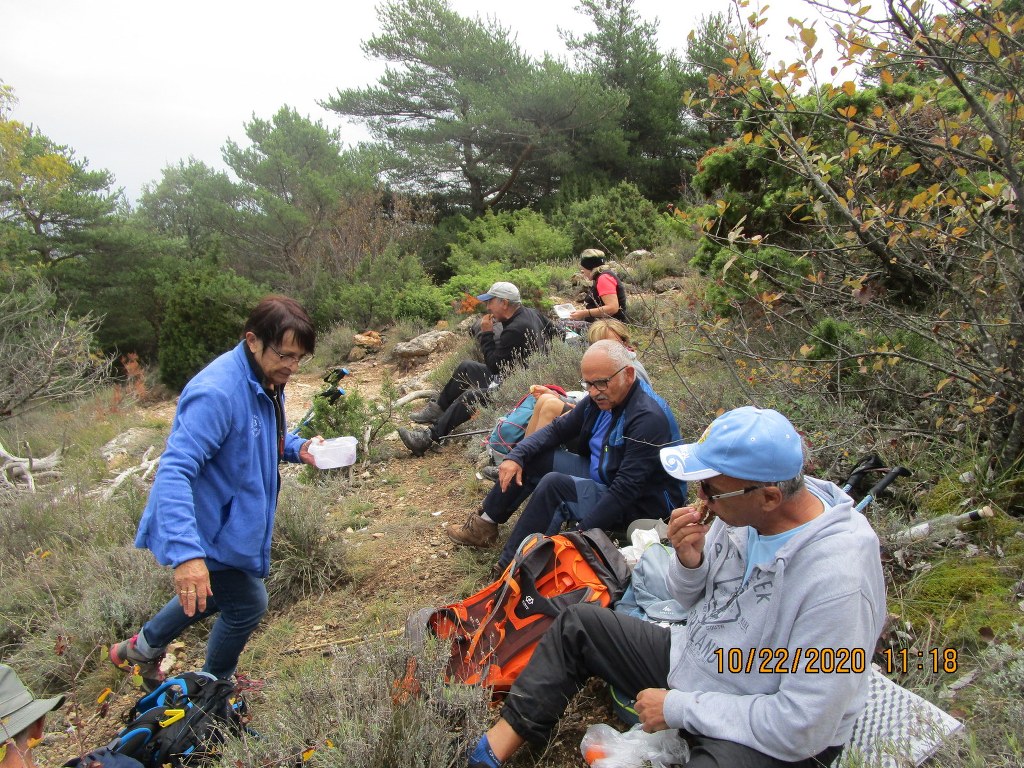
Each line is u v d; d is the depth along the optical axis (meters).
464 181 24.98
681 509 2.37
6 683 2.20
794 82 3.50
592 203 16.91
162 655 3.31
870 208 3.69
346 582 4.24
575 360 6.21
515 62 24.20
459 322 11.88
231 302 14.44
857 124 3.50
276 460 3.04
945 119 3.41
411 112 24.42
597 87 23.38
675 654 2.42
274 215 18.31
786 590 2.01
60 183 20.44
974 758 1.98
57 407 12.16
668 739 2.38
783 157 4.17
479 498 5.12
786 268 5.28
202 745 2.51
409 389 9.06
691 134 25.12
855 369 4.24
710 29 3.91
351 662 2.70
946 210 4.16
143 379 14.38
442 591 3.98
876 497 3.51
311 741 2.42
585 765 2.61
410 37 23.69
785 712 1.96
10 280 15.65
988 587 2.95
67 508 5.70
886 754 2.07
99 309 20.17
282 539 4.26
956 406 3.84
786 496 2.00
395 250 15.77
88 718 3.42
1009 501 3.35
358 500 5.44
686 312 5.86
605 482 3.77
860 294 3.84
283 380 2.90
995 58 2.98
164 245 21.47
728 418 2.05
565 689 2.50
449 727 2.49
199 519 2.76
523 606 2.97
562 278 12.95
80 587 4.32
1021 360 3.40
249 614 3.00
